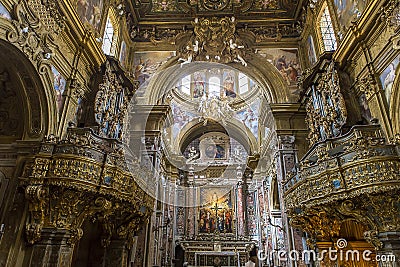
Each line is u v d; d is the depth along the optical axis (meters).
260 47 14.77
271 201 15.58
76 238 7.39
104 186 7.45
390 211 6.61
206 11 15.52
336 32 11.03
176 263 21.59
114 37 13.34
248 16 15.52
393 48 7.68
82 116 9.41
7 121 7.99
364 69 9.04
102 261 9.73
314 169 8.25
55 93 8.08
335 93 9.70
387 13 7.90
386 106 8.05
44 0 7.49
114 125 10.01
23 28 6.75
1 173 7.40
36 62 7.34
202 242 21.47
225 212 22.86
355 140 7.66
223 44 14.58
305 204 8.25
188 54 14.49
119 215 9.16
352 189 7.00
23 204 6.99
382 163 6.75
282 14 15.40
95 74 10.34
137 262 11.12
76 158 7.25
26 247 6.79
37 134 7.66
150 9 15.52
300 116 12.55
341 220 7.82
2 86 7.74
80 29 9.13
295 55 14.57
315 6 13.03
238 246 21.12
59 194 7.07
